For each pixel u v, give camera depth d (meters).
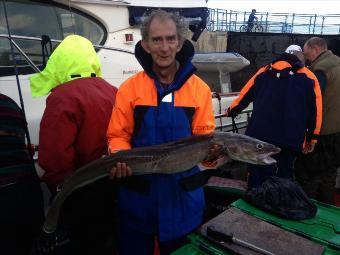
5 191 1.84
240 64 5.84
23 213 1.91
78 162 2.23
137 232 2.09
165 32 1.79
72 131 2.09
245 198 2.55
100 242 2.41
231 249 1.87
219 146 1.93
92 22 3.81
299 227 2.17
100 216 2.37
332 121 3.79
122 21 3.99
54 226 2.00
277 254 1.84
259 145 1.93
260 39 15.81
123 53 3.98
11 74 3.20
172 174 1.99
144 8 4.08
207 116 2.00
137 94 1.91
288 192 2.41
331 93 3.73
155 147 1.88
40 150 2.09
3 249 1.87
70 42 2.26
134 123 1.95
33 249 2.06
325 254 1.87
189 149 1.88
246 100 3.85
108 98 2.29
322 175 4.00
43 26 3.46
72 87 2.17
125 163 1.87
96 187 2.31
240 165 4.12
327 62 3.82
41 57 3.44
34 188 2.01
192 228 2.06
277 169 3.51
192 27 4.62
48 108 2.11
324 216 2.33
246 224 2.18
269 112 3.47
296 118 3.34
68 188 1.96
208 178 3.62
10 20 3.22
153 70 1.94
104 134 2.21
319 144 3.86
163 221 1.98
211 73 6.16
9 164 1.89
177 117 1.91
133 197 2.02
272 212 2.34
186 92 1.93
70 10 3.61
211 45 15.55
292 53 3.58
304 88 3.35
